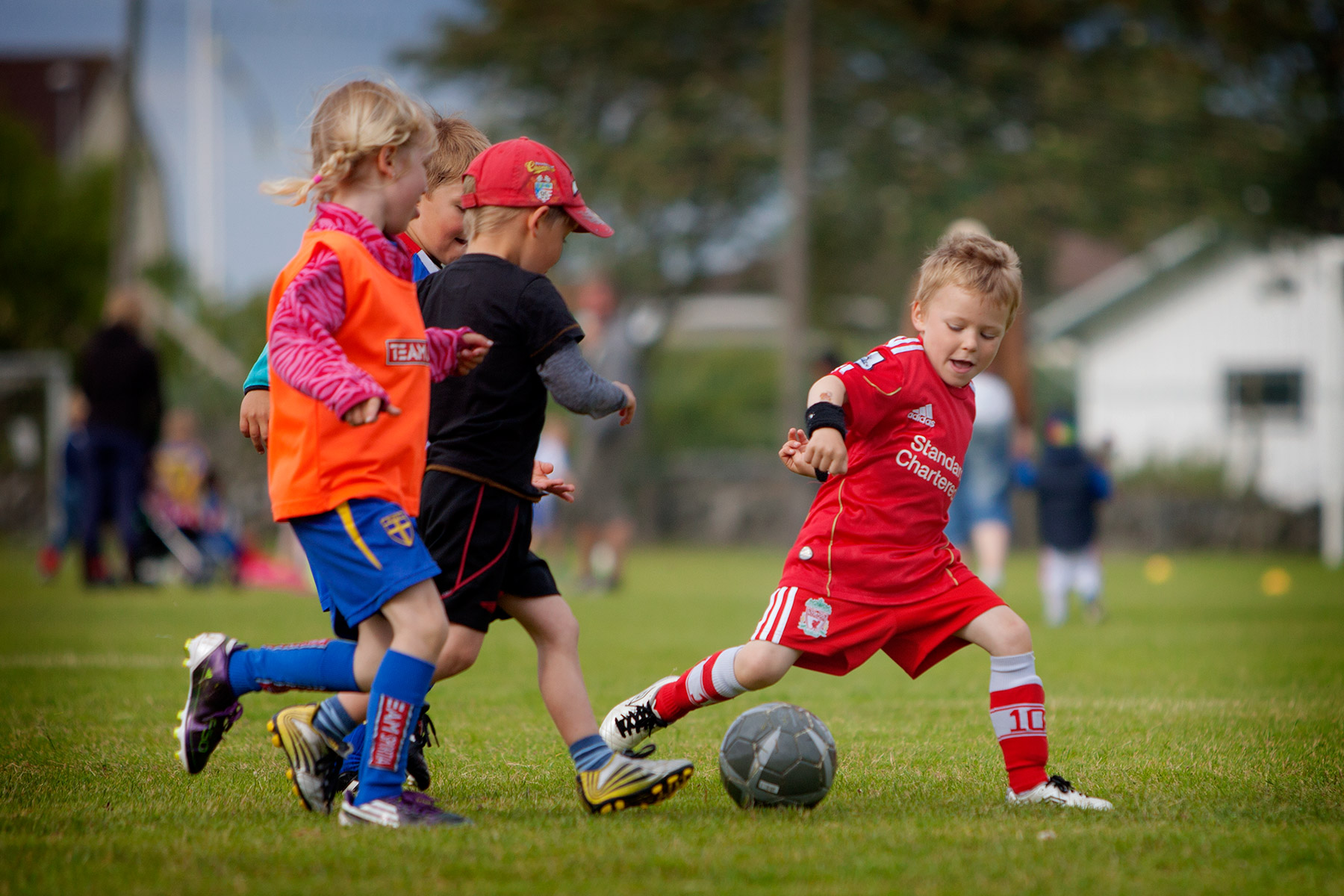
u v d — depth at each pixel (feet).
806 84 249.55
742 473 283.79
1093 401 265.95
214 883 28.73
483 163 40.01
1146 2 304.71
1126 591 151.74
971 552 157.58
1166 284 306.55
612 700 62.54
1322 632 100.01
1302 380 295.89
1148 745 49.01
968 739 51.62
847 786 42.16
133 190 245.45
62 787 41.22
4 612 113.39
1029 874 29.89
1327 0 292.40
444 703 62.08
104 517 146.10
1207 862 30.94
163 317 293.23
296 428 35.17
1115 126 299.58
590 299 147.84
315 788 36.73
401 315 35.99
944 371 40.96
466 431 38.19
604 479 148.77
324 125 37.04
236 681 37.32
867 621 39.70
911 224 304.91
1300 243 297.33
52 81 506.89
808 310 343.67
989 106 304.71
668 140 308.19
